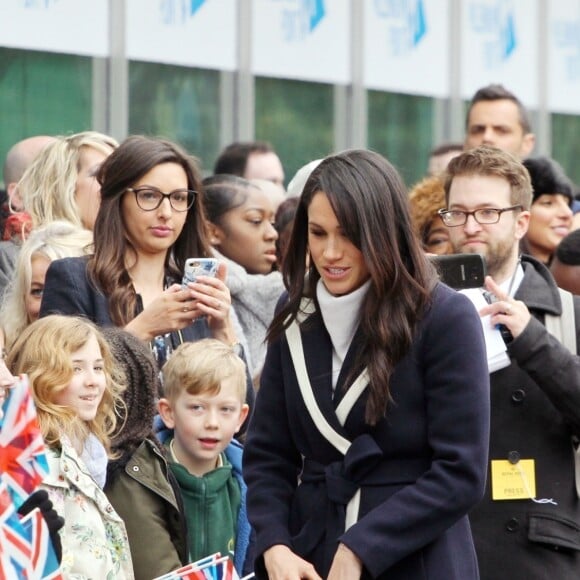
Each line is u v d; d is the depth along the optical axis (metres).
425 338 13.73
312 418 13.93
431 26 36.19
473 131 27.88
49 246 19.67
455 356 13.65
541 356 16.03
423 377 13.77
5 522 12.09
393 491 13.69
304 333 14.23
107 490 15.96
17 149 24.14
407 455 13.77
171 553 15.95
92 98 30.06
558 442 16.48
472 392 13.61
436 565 13.60
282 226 23.45
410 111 35.91
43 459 12.88
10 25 28.73
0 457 12.79
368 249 13.52
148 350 16.58
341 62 34.59
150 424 16.41
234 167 29.00
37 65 29.22
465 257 16.83
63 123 29.72
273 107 33.38
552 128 38.94
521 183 17.53
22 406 12.85
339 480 13.77
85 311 18.09
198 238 19.17
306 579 13.67
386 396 13.60
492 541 16.33
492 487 16.38
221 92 32.38
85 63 29.94
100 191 18.92
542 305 16.86
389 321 13.61
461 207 17.48
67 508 14.19
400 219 13.77
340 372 13.90
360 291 13.80
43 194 21.05
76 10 29.66
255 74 32.97
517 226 17.56
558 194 25.08
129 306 18.16
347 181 13.61
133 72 30.70
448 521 13.46
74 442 15.09
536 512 16.33
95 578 13.98
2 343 14.57
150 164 18.48
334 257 13.70
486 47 37.28
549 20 38.66
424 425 13.73
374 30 35.16
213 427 17.12
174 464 17.14
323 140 34.34
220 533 17.12
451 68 36.62
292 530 14.20
